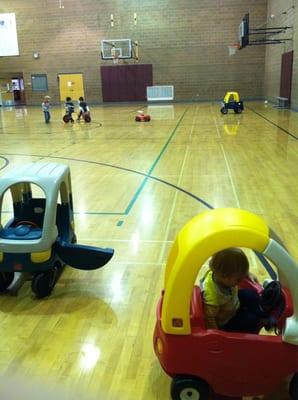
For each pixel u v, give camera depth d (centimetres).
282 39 1775
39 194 524
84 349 234
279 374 188
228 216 190
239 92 2239
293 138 951
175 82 2259
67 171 320
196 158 758
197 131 1121
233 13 2120
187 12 2148
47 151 879
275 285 212
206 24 2153
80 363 222
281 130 1086
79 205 499
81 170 686
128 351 232
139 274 322
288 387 205
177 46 2203
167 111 1777
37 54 2314
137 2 2162
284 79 1761
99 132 1168
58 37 2272
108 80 2303
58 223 328
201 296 198
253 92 2230
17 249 282
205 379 190
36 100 2400
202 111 1727
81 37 2255
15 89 2428
